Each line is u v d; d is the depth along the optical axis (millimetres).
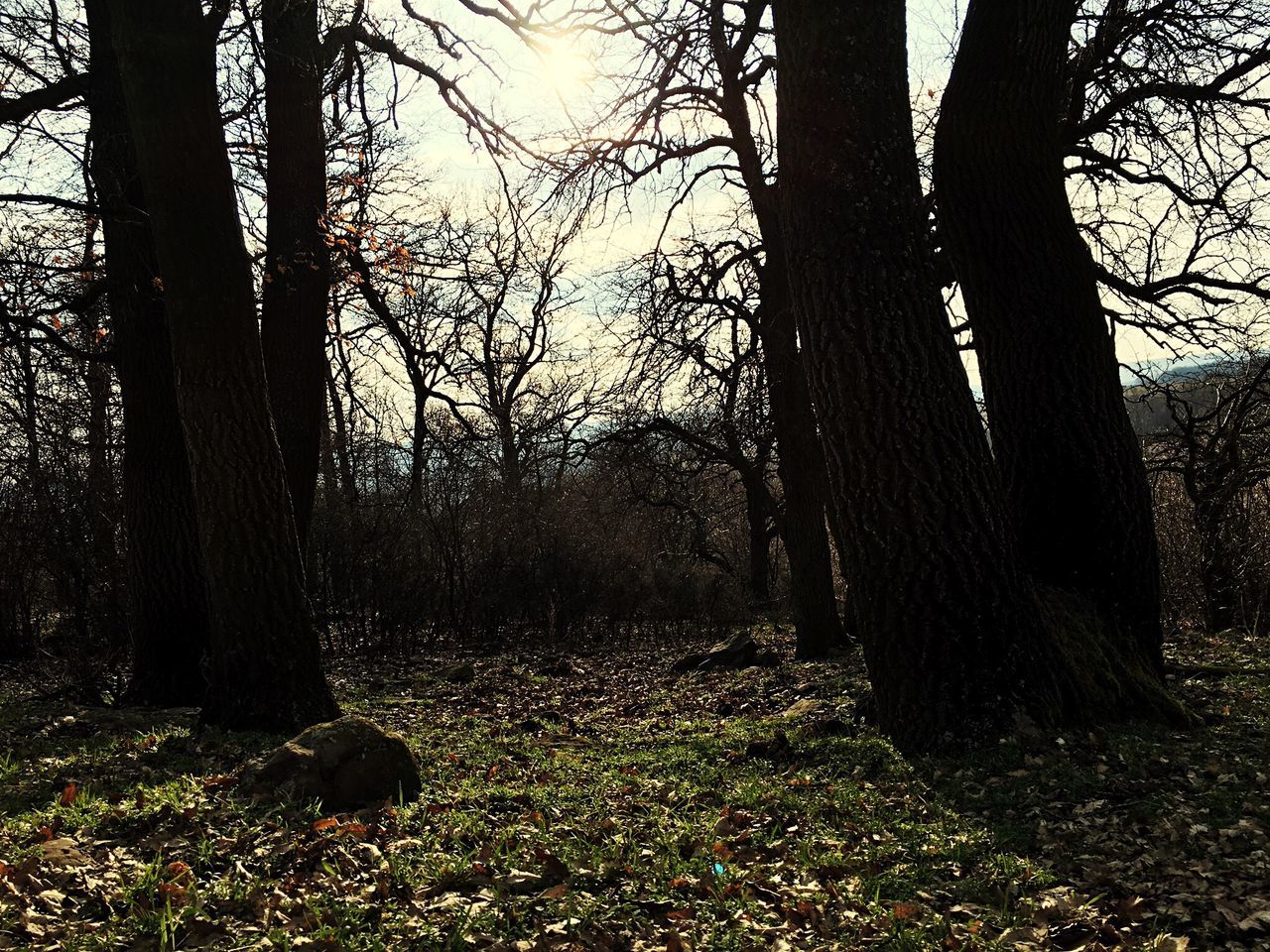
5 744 7402
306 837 5156
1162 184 12141
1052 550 8008
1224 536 16109
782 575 32125
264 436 8562
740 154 15461
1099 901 4371
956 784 6125
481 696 12789
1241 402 15766
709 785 6719
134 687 10773
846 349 6969
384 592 18734
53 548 14281
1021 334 8047
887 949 3994
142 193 10992
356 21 12438
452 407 16141
